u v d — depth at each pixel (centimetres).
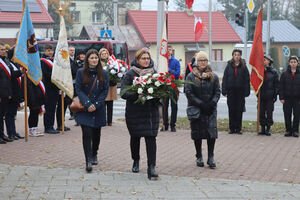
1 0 4047
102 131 1155
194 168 764
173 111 1151
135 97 676
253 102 1941
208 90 759
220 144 984
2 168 743
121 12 6656
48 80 1064
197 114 752
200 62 768
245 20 2598
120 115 1553
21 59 945
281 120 1423
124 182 661
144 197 589
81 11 6638
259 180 686
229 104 1115
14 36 3959
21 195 596
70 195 596
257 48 1084
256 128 1202
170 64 1129
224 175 717
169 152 898
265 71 1097
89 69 731
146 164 787
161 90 667
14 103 1000
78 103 721
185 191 617
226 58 4716
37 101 1031
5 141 985
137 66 703
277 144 984
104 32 2678
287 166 779
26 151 891
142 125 682
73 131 1134
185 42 4522
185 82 697
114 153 884
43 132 1116
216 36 4681
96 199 580
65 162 799
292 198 589
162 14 1417
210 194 604
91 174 707
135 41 4459
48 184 648
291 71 1079
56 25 5288
